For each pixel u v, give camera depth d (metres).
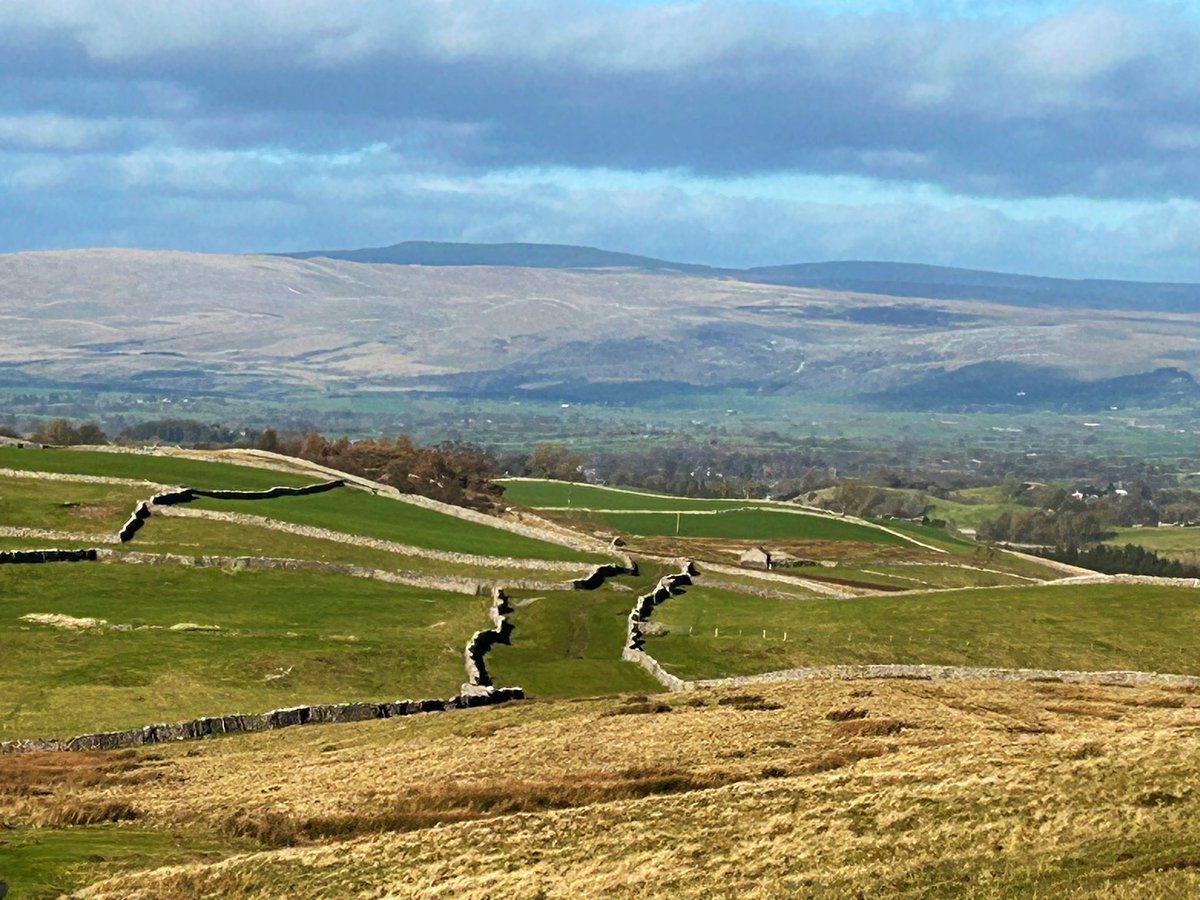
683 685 94.56
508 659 105.56
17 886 46.44
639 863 46.72
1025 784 49.84
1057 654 102.62
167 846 52.91
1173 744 52.81
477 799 57.78
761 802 52.34
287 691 90.12
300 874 48.41
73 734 78.62
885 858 44.38
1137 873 40.09
